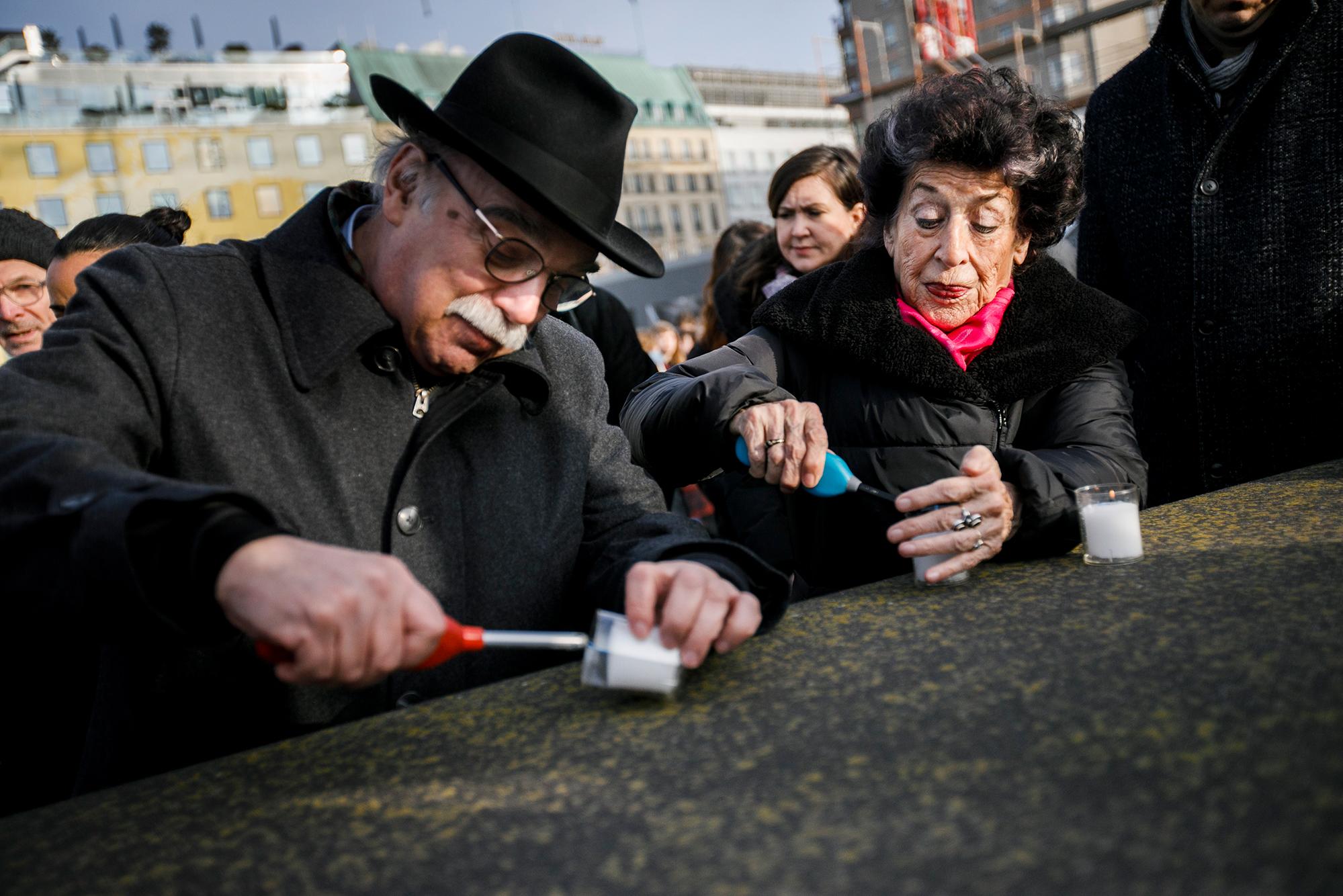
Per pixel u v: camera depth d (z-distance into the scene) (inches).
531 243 50.8
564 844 30.4
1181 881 24.8
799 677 43.1
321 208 55.8
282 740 46.9
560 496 58.6
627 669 41.5
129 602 36.8
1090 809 28.8
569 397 61.4
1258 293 87.9
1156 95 94.8
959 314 70.1
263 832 33.2
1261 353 88.2
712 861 28.5
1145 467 69.2
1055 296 72.2
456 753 38.7
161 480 39.4
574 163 50.5
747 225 171.9
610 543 58.1
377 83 51.1
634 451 72.3
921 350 69.6
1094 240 100.7
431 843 31.4
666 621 41.8
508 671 55.8
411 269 51.9
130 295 50.0
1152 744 32.3
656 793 33.3
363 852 31.2
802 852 28.4
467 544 55.6
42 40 1999.3
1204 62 90.8
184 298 51.0
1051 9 960.9
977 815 29.3
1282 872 24.6
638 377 146.1
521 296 51.2
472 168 50.3
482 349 52.8
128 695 50.6
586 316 141.8
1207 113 90.7
